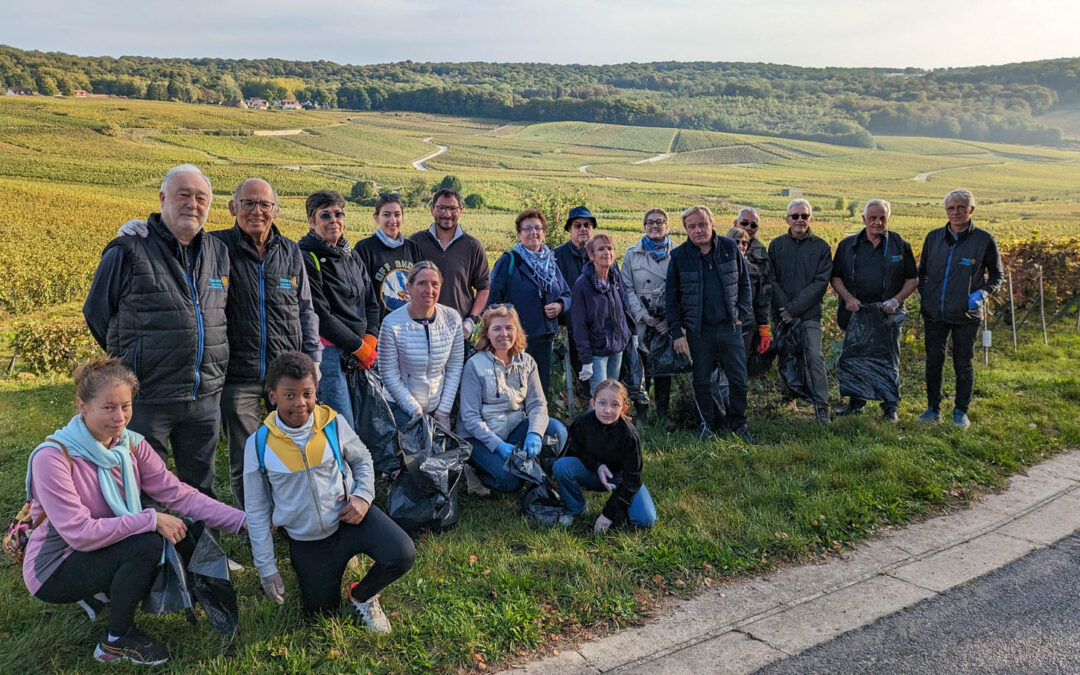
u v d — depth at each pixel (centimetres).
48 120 13025
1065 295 1095
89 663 314
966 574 405
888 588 391
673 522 459
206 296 377
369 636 336
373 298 509
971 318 627
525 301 597
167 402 365
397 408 483
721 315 605
